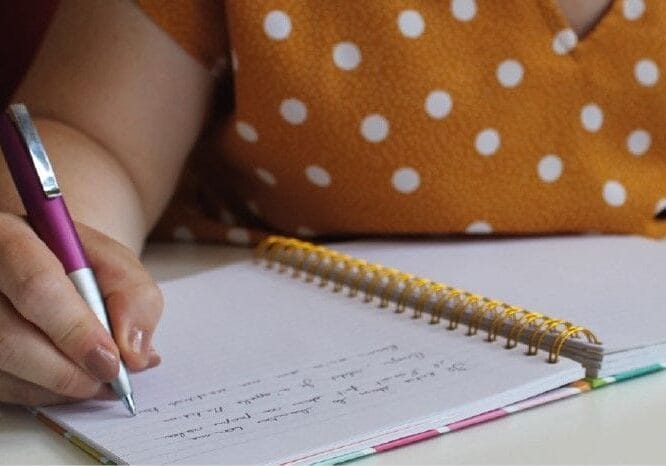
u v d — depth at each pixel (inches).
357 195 36.1
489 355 23.3
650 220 38.1
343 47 35.5
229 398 21.4
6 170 27.7
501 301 27.1
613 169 37.6
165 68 34.4
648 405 21.4
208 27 34.8
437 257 33.4
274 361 23.5
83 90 33.4
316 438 19.1
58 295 20.7
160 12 34.1
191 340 25.1
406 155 35.7
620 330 24.3
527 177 36.7
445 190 36.0
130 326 21.7
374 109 35.5
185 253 37.3
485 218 36.3
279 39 34.8
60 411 21.0
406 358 23.3
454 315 25.6
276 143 35.8
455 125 36.0
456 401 20.6
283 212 37.8
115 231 29.7
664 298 27.4
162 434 19.6
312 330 25.7
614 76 37.6
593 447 19.3
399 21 35.7
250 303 28.1
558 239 36.5
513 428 20.2
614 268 31.0
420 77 35.7
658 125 38.3
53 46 34.5
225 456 18.5
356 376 22.3
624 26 37.7
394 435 19.5
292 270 31.4
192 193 39.7
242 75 35.0
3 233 21.8
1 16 47.4
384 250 34.7
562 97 37.1
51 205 22.7
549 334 23.5
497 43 36.7
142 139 34.0
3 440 20.4
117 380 20.7
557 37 37.1
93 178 31.2
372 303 27.9
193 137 36.1
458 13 36.6
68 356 20.7
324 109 35.2
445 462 18.7
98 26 34.4
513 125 36.6
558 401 21.6
